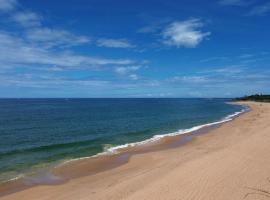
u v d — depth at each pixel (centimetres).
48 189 1331
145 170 1561
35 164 1803
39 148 2288
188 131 3297
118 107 9200
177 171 1366
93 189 1283
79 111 6956
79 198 1174
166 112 6725
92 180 1445
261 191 1064
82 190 1285
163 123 4266
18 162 1856
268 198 1005
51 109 7781
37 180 1473
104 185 1329
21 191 1312
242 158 1510
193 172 1315
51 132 3284
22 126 3812
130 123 4244
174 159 1764
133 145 2436
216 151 1783
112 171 1608
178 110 7600
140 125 3994
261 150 1683
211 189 1095
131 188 1203
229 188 1097
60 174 1578
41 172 1622
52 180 1470
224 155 1605
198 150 1997
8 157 1997
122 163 1789
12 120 4594
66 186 1366
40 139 2822
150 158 1886
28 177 1528
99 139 2766
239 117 5081
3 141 2694
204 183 1159
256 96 16662
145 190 1145
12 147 2383
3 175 1568
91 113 6259
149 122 4400
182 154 1920
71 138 2872
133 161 1827
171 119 4919
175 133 3145
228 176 1227
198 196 1039
